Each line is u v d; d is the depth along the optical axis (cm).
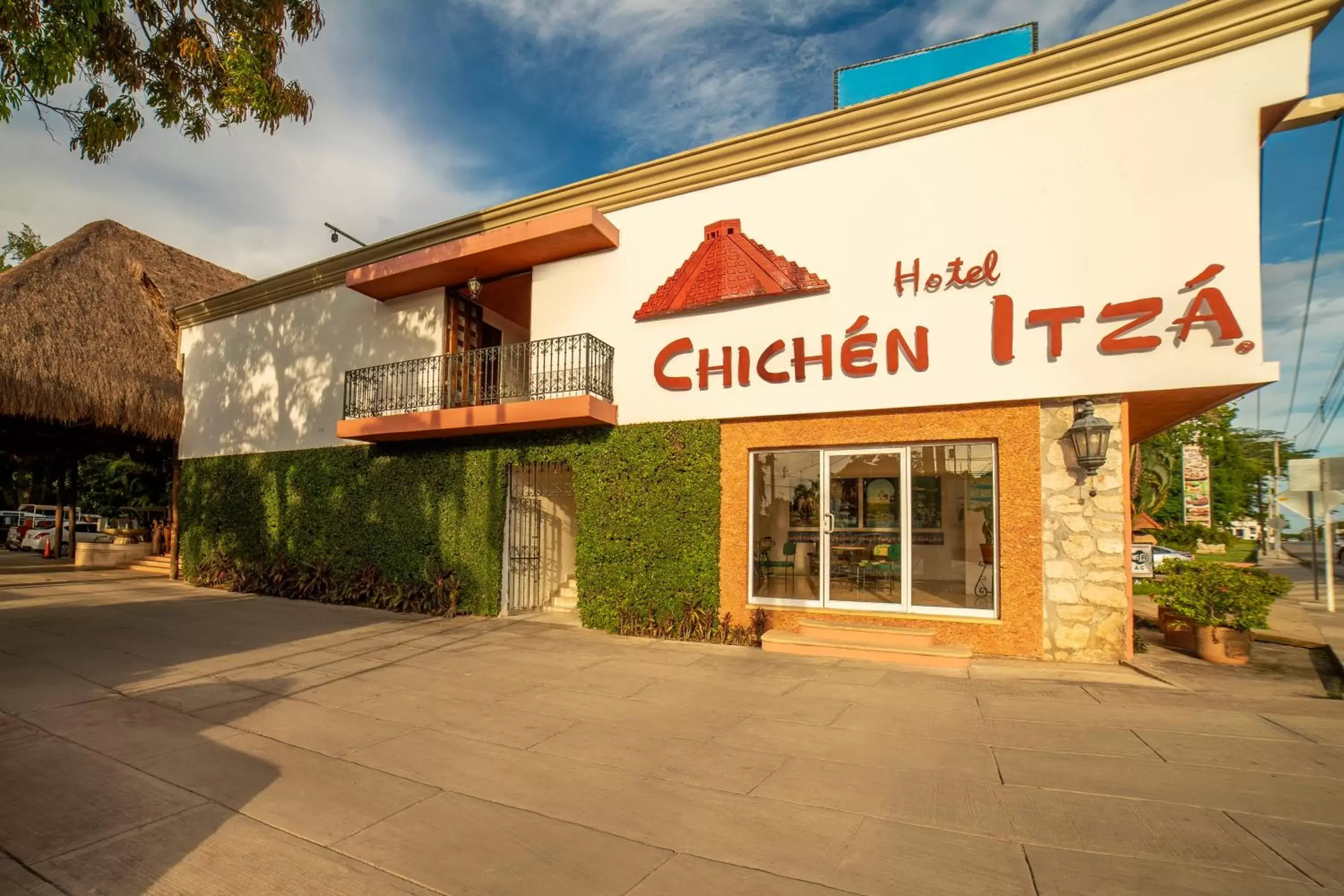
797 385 872
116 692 633
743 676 700
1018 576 757
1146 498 2514
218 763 462
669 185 970
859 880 313
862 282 843
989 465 793
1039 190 758
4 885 312
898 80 962
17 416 1286
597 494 988
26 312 1321
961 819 374
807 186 883
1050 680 669
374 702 608
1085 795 403
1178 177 702
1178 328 693
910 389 807
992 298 775
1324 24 661
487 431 1082
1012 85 767
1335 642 841
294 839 355
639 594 943
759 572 902
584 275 1036
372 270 1161
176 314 1589
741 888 307
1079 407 736
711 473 916
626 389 995
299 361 1374
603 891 306
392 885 312
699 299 934
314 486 1304
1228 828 358
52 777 437
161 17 763
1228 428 3981
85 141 762
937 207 808
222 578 1403
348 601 1209
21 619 1002
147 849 346
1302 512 1472
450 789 420
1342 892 298
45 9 632
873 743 498
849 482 863
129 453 1750
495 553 1093
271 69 803
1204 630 737
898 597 828
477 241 1045
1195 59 697
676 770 449
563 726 543
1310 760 452
